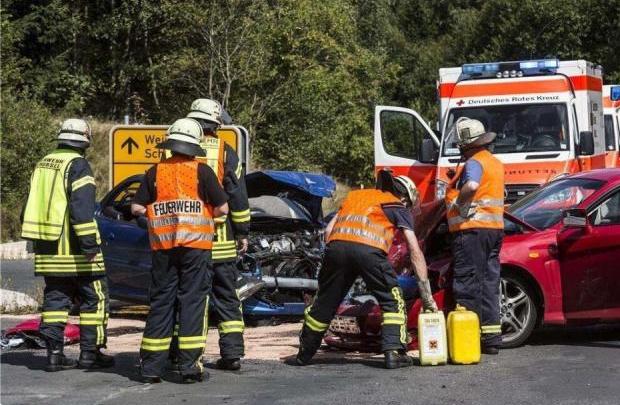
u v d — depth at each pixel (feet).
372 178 115.55
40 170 28.37
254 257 38.19
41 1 121.80
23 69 116.67
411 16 167.02
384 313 28.58
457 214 30.19
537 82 51.93
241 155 43.57
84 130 28.86
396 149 55.47
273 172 41.75
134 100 118.62
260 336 36.68
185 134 26.53
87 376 27.76
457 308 29.04
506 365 28.55
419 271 28.50
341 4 110.11
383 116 55.83
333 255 28.25
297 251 39.73
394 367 28.32
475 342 28.71
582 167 50.31
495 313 30.27
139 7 111.45
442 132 52.49
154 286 26.71
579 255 31.60
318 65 103.40
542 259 31.55
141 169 47.85
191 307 26.55
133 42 118.73
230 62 98.17
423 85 152.76
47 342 28.55
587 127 51.31
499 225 30.14
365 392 25.07
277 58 99.19
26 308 44.04
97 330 28.71
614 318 31.45
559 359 29.32
